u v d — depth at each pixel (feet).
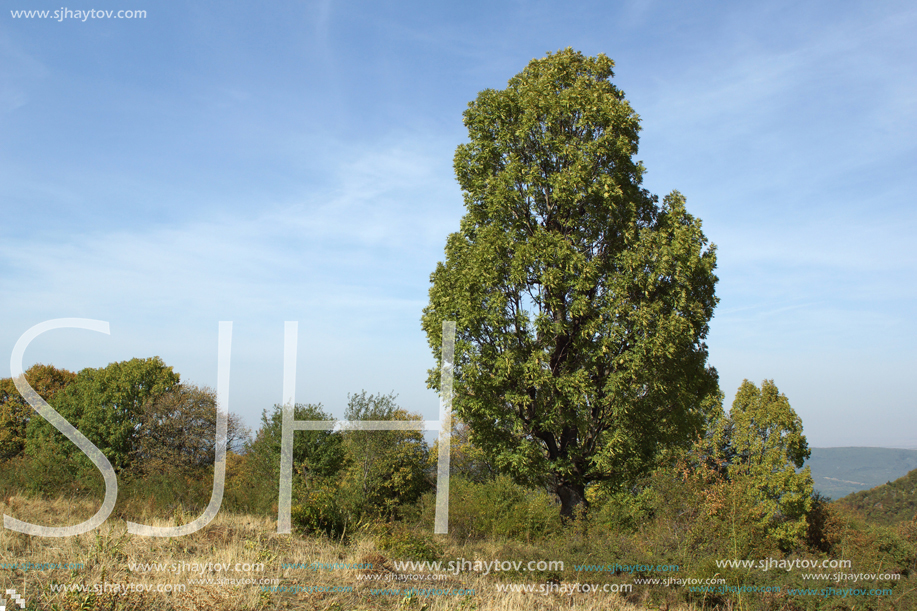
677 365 45.57
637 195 49.16
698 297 47.47
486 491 56.49
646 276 45.01
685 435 49.39
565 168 48.08
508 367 43.37
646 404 45.19
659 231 46.98
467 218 51.24
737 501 37.09
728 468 80.94
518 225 49.44
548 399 45.34
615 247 49.11
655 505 43.21
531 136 49.37
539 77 51.39
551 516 51.03
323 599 23.30
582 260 44.93
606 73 51.65
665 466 52.34
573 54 52.16
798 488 75.56
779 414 82.58
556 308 46.16
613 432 44.42
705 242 47.09
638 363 42.34
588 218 48.52
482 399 45.09
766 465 79.56
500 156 50.93
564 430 49.65
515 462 44.62
